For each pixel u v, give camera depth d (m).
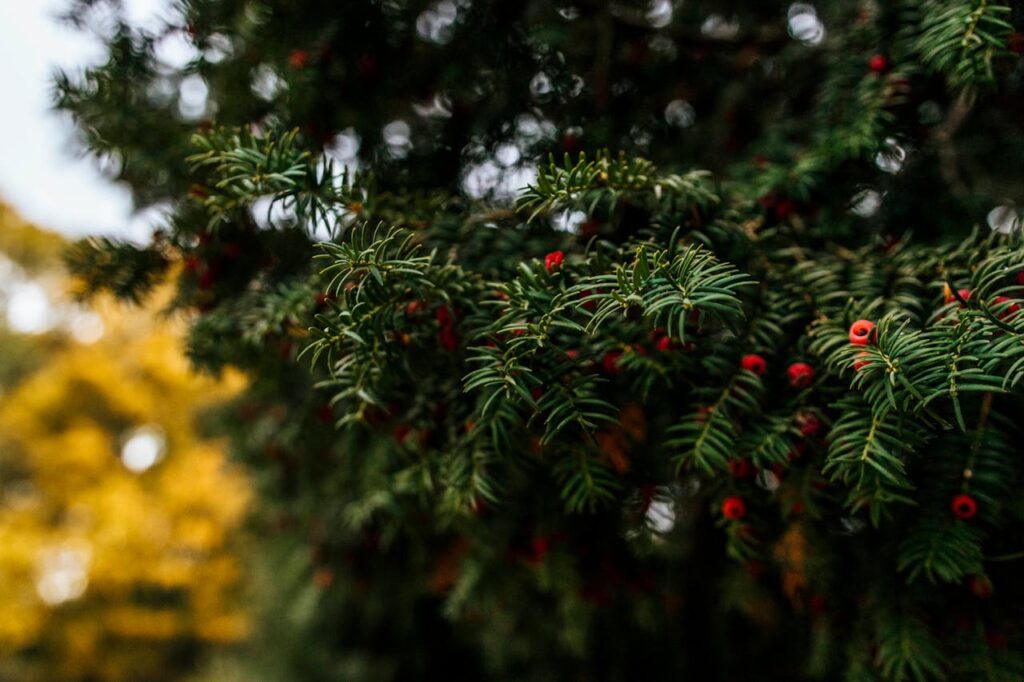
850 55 0.63
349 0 0.64
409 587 0.95
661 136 0.74
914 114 0.63
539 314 0.48
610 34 0.70
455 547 0.77
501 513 0.67
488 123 0.71
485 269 0.56
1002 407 0.53
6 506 3.23
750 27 0.73
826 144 0.61
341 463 0.78
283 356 0.64
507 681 0.97
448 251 0.56
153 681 3.17
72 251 0.65
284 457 0.90
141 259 0.66
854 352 0.47
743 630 0.77
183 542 2.77
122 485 2.99
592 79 0.71
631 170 0.52
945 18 0.53
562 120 0.71
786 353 0.54
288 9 0.64
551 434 0.48
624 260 0.53
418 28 0.67
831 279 0.55
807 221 0.61
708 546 0.72
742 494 0.57
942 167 0.65
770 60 0.73
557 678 0.87
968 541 0.50
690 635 0.79
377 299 0.50
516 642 0.88
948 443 0.52
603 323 0.53
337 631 1.29
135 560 2.76
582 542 0.66
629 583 0.69
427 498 0.70
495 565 0.72
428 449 0.59
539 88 0.71
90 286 0.67
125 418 3.18
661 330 0.51
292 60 0.63
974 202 0.64
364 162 0.70
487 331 0.50
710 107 0.76
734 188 0.61
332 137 0.68
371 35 0.66
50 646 2.87
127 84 0.66
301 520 0.94
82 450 2.99
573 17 0.70
